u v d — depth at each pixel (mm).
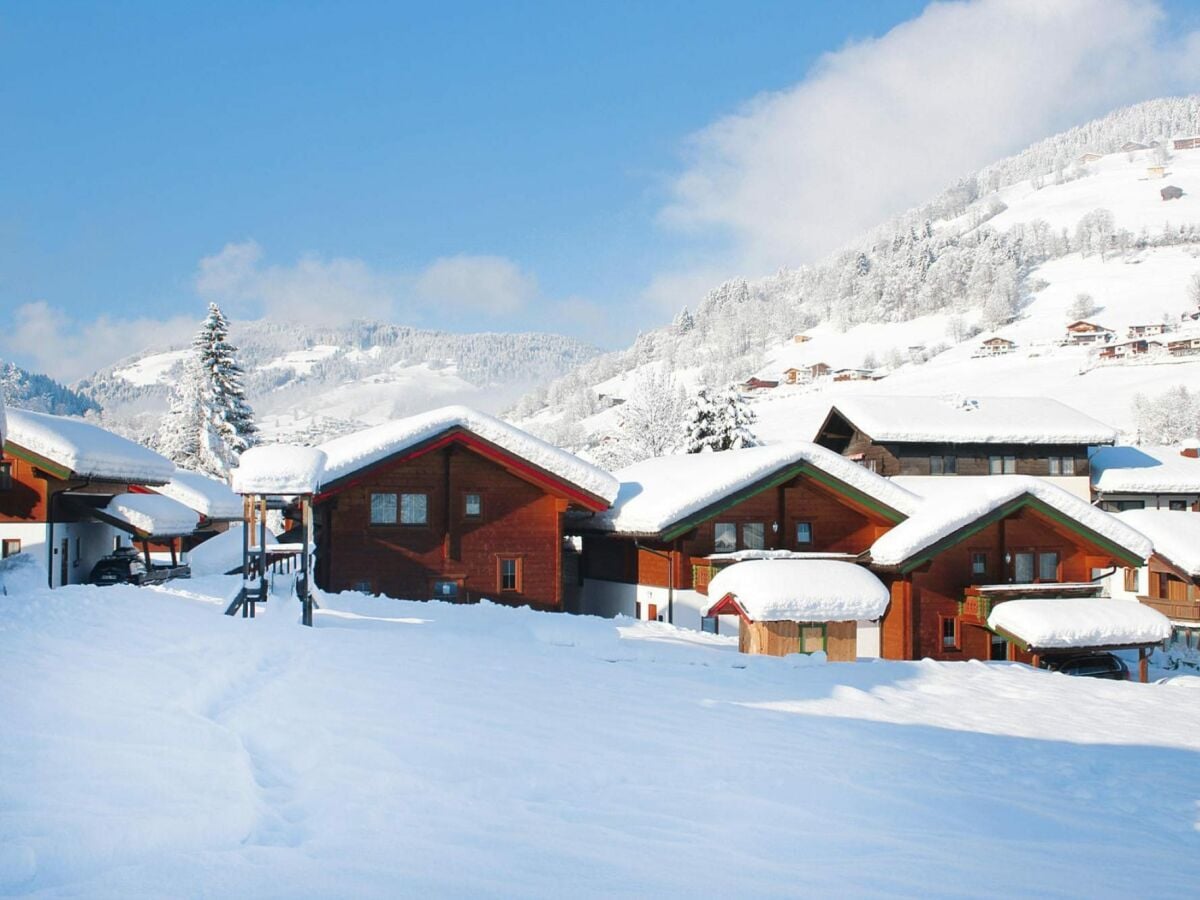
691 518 31719
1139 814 9469
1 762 6832
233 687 10250
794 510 34125
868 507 33531
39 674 9312
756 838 7145
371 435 31672
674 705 12555
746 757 9836
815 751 10562
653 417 70500
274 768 7684
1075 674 28953
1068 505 31391
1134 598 47625
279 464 19000
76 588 16500
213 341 64062
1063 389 115438
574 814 7332
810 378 167750
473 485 32219
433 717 9891
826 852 6992
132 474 32656
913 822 8172
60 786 6527
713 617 31797
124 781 6762
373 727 9125
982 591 30453
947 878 6602
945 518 30391
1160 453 62031
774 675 16484
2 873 5227
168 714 8477
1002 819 8648
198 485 47094
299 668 11797
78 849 5617
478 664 13969
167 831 5969
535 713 10828
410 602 24734
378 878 5570
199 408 63812
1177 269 189875
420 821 6730
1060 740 13031
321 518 32969
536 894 5547
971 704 15594
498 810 7207
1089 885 6785
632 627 23875
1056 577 33125
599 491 32250
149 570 31531
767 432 113938
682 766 9156
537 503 32656
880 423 55469
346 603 23047
